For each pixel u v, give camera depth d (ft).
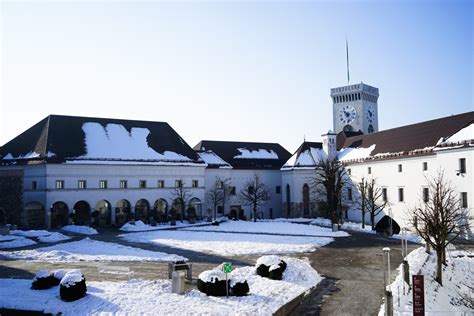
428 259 109.81
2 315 62.49
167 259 109.60
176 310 61.26
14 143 226.17
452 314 72.54
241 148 298.15
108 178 217.77
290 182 266.16
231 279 70.54
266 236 161.17
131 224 203.72
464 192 160.04
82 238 161.68
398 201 198.80
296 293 73.05
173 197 237.04
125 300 65.62
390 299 58.90
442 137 181.06
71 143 216.95
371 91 364.79
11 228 183.11
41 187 202.69
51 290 72.38
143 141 241.35
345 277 89.97
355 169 230.68
